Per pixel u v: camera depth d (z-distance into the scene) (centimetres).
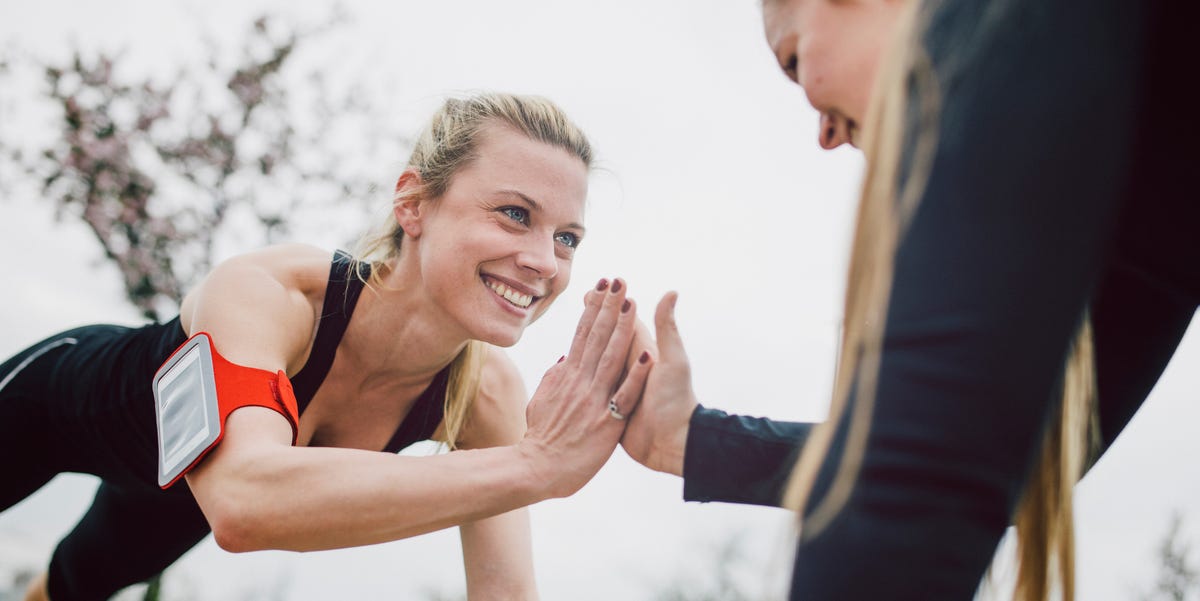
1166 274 92
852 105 90
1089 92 66
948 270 65
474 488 153
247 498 149
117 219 629
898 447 63
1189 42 75
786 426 152
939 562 62
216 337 171
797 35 93
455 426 210
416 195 184
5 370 239
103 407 221
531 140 179
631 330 164
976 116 67
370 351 193
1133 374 101
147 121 652
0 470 237
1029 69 67
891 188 71
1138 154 83
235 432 157
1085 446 88
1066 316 65
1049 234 64
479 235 176
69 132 638
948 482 62
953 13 71
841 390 72
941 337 64
